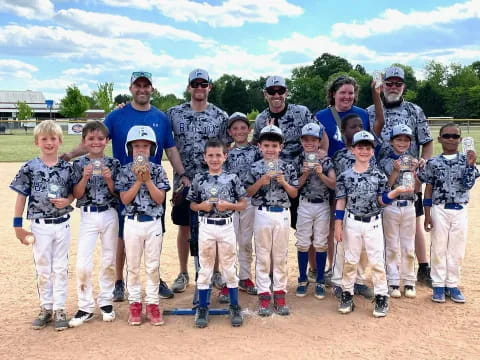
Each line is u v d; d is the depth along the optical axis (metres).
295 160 6.11
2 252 7.91
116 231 5.31
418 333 4.80
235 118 5.92
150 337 4.77
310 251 6.60
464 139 5.54
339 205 5.48
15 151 27.16
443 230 5.65
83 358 4.30
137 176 4.88
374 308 5.42
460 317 5.20
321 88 90.00
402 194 5.76
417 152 6.43
